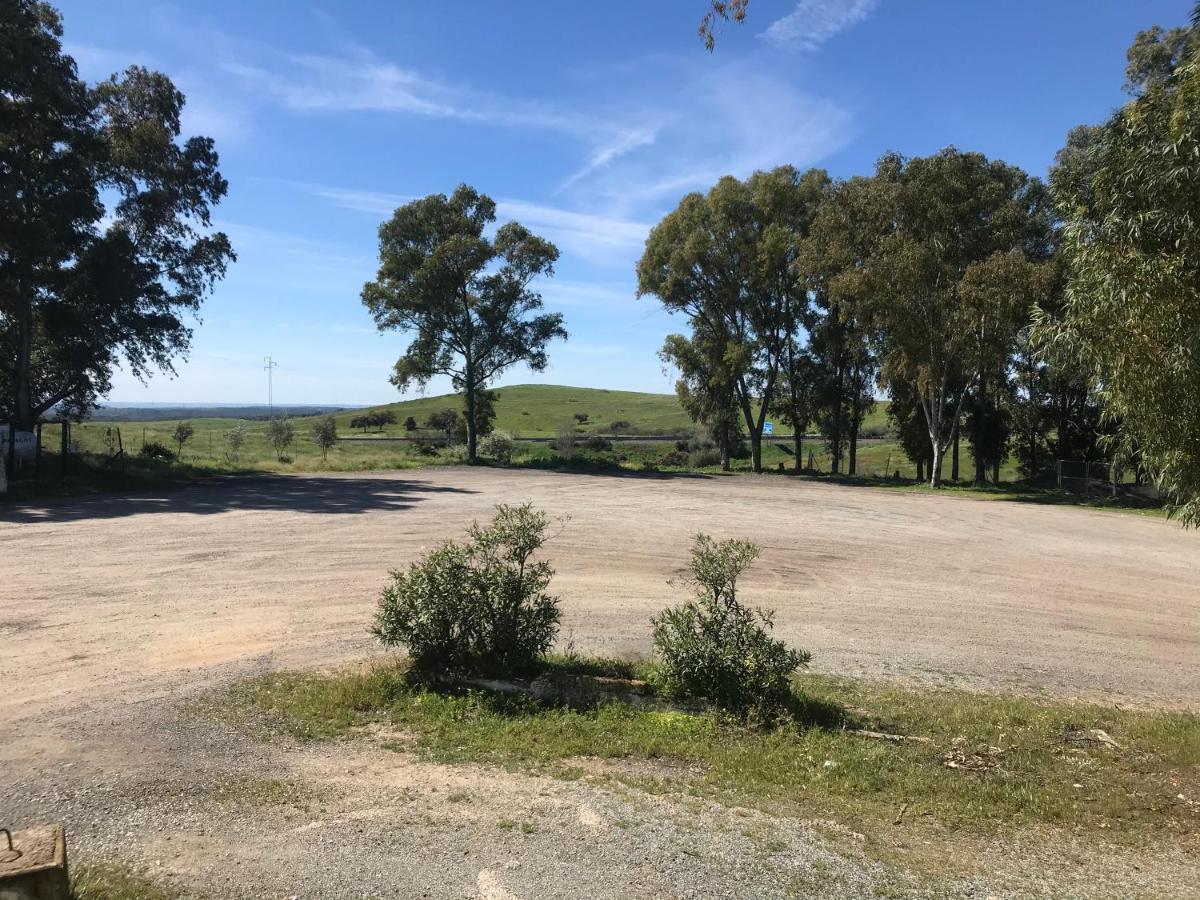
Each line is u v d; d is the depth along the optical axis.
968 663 8.51
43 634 7.70
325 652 7.49
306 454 44.06
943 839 4.18
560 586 11.40
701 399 47.22
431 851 3.67
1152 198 5.24
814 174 43.97
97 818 3.90
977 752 5.68
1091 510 28.12
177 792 4.26
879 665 8.23
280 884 3.29
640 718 5.91
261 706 5.84
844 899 3.43
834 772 5.06
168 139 30.53
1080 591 12.95
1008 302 30.30
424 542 14.76
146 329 31.05
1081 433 39.31
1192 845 4.27
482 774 4.73
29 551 12.35
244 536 14.83
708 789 4.67
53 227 25.61
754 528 19.75
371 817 4.03
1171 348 4.96
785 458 64.12
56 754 4.79
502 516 6.94
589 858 3.68
